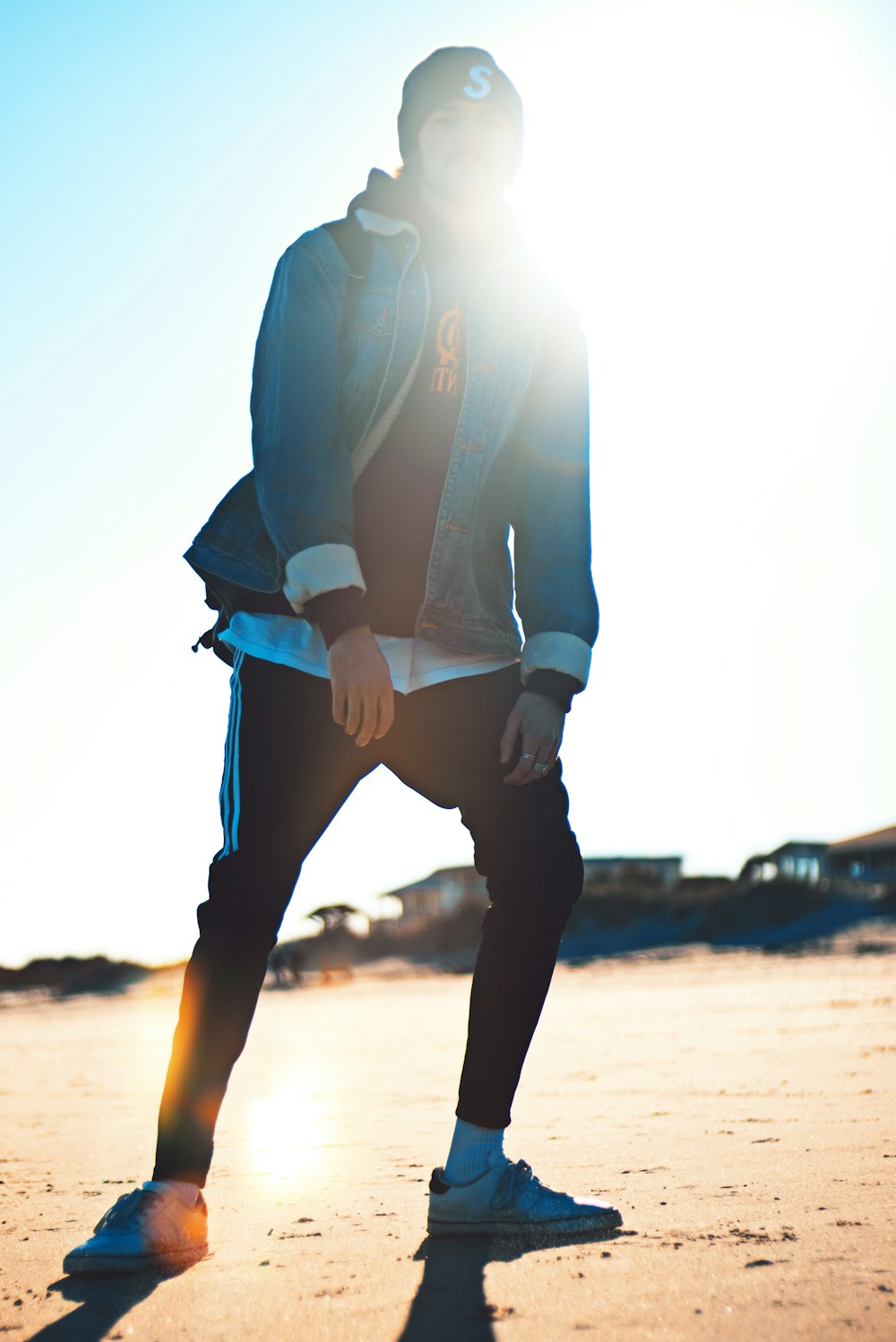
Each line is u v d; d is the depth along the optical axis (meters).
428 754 2.28
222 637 2.31
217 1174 3.24
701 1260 1.79
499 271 2.43
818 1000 12.62
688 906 48.03
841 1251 1.80
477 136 2.41
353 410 2.29
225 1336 1.56
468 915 53.25
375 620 2.26
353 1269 1.90
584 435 2.48
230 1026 2.12
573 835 2.28
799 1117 3.67
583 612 2.33
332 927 54.94
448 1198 2.13
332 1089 6.26
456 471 2.31
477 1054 2.18
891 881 55.66
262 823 2.17
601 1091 5.05
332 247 2.32
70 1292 1.88
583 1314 1.55
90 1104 6.32
